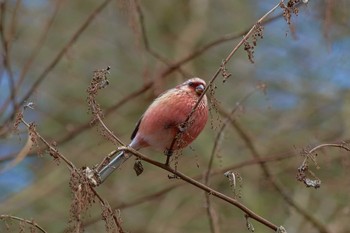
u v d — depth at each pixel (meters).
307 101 14.10
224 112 8.84
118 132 13.67
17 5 9.16
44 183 12.97
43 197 12.97
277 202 12.42
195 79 6.77
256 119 13.74
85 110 14.00
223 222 11.71
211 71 14.09
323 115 13.80
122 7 8.76
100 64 14.41
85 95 14.16
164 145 6.58
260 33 5.62
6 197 13.03
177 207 13.59
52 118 13.87
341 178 11.71
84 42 14.31
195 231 13.27
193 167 13.04
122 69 14.38
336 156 11.09
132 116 13.84
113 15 13.95
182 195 13.57
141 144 6.66
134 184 13.53
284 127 13.59
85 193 5.38
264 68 14.38
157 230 13.13
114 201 13.25
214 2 15.06
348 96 13.52
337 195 12.17
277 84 14.23
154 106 6.62
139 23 9.51
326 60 13.77
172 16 15.34
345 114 12.97
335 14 9.76
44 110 13.91
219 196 6.16
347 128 12.52
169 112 6.50
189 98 6.56
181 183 10.04
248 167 12.36
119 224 5.56
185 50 14.34
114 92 14.06
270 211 12.27
